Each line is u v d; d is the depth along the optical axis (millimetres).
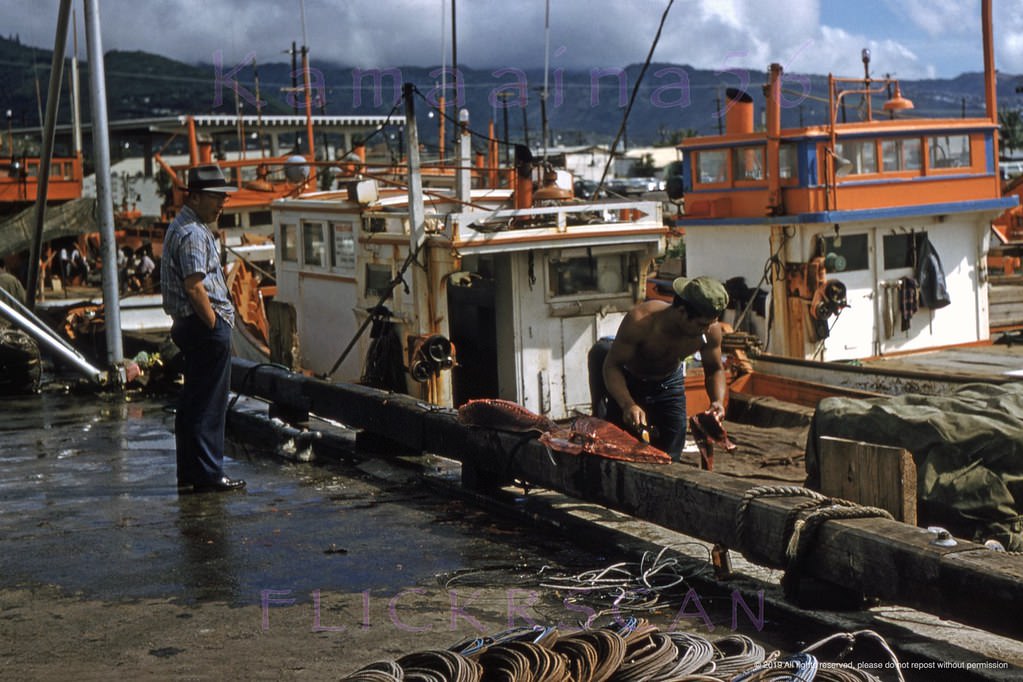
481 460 6426
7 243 20391
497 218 12469
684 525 4910
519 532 5902
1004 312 17375
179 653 4188
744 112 15969
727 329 14281
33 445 8891
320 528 6062
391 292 12703
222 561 5441
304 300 15031
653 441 6492
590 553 5492
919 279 15742
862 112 16562
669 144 77500
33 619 4637
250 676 3932
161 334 16812
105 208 11586
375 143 47656
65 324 17062
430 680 3230
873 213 15164
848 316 15508
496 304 13047
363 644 4258
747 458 11273
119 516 6430
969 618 3680
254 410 9172
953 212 15656
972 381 11797
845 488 4855
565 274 12953
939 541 3908
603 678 3344
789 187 15430
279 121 36875
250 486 7199
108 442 8922
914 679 3844
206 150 22969
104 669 4031
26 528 6203
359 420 7867
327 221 14273
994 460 5648
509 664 3318
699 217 16828
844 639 4094
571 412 13109
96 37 11406
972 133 15961
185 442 7047
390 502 6672
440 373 12414
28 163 26875
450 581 5062
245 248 19625
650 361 6297
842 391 13164
